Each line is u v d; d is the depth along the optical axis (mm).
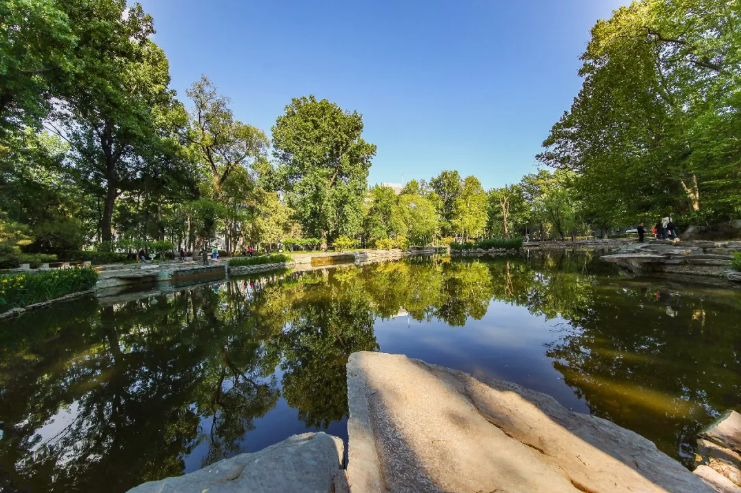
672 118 12242
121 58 17328
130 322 7871
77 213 21906
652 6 11961
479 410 3098
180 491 1812
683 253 11164
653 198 14664
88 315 8625
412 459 2295
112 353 5688
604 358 4449
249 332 6906
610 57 14156
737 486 2051
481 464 2230
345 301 9938
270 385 4320
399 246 39969
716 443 2504
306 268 22219
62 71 12797
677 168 12047
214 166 23719
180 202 24922
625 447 2473
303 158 28125
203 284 15039
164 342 6293
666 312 6473
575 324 6152
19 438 3203
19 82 10680
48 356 5547
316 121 29016
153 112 19469
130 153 21141
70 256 18125
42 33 10445
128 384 4441
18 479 2613
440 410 3082
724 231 12195
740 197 10000
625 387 3596
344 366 4879
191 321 7934
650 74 12672
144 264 17875
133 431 3299
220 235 39938
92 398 4047
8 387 4391
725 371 3859
